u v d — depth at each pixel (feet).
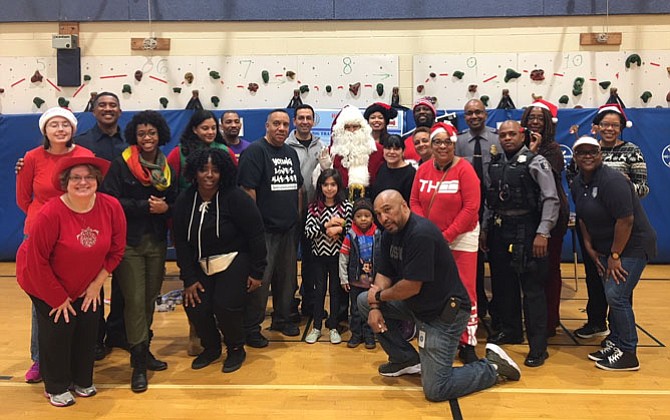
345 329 14.78
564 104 22.97
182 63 23.58
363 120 14.58
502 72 23.03
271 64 23.45
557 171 13.16
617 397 10.61
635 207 11.64
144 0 23.34
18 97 23.94
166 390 11.04
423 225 10.08
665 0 22.29
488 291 18.97
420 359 10.76
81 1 23.45
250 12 23.20
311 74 23.40
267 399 10.62
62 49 23.52
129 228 11.15
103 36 23.61
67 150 11.21
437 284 10.25
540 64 22.90
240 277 11.63
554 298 13.84
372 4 22.99
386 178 13.74
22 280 9.75
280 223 13.44
